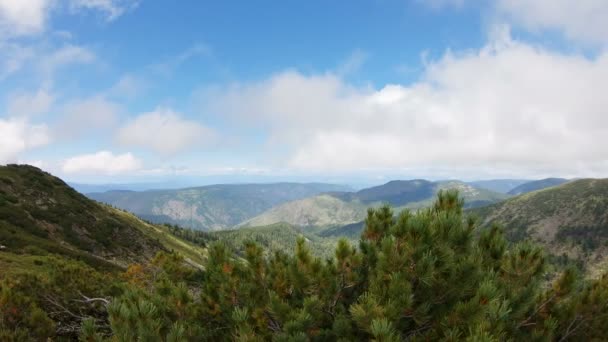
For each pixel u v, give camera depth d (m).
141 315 6.41
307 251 7.92
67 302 12.28
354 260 7.66
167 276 11.77
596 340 7.83
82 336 6.55
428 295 6.55
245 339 6.34
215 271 8.20
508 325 7.00
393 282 6.16
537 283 7.80
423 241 6.64
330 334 6.79
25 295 11.50
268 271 8.63
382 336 5.19
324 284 7.68
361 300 6.41
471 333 5.13
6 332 8.61
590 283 8.00
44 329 9.61
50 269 13.61
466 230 7.75
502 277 7.83
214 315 8.00
